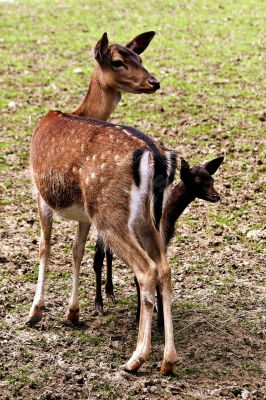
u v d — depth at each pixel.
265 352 11.04
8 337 11.23
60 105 23.25
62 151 10.93
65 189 10.91
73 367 10.34
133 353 10.38
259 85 24.84
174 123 21.59
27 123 21.84
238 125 21.36
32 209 16.56
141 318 10.20
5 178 18.23
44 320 11.84
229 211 16.39
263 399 9.79
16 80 25.53
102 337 11.35
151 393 9.81
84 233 11.64
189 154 19.38
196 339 11.35
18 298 12.59
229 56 28.06
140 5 36.53
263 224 15.76
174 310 12.20
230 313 12.12
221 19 33.41
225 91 24.28
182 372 10.38
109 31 31.72
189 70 26.47
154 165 9.88
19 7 36.38
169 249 14.62
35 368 10.35
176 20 33.34
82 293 12.91
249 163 18.83
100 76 12.80
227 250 14.61
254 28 31.78
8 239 15.07
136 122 21.67
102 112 12.95
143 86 12.62
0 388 9.86
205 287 13.06
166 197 10.16
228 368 10.57
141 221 10.13
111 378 10.09
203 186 11.42
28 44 29.95
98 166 10.23
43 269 11.77
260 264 14.01
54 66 27.20
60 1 37.66
